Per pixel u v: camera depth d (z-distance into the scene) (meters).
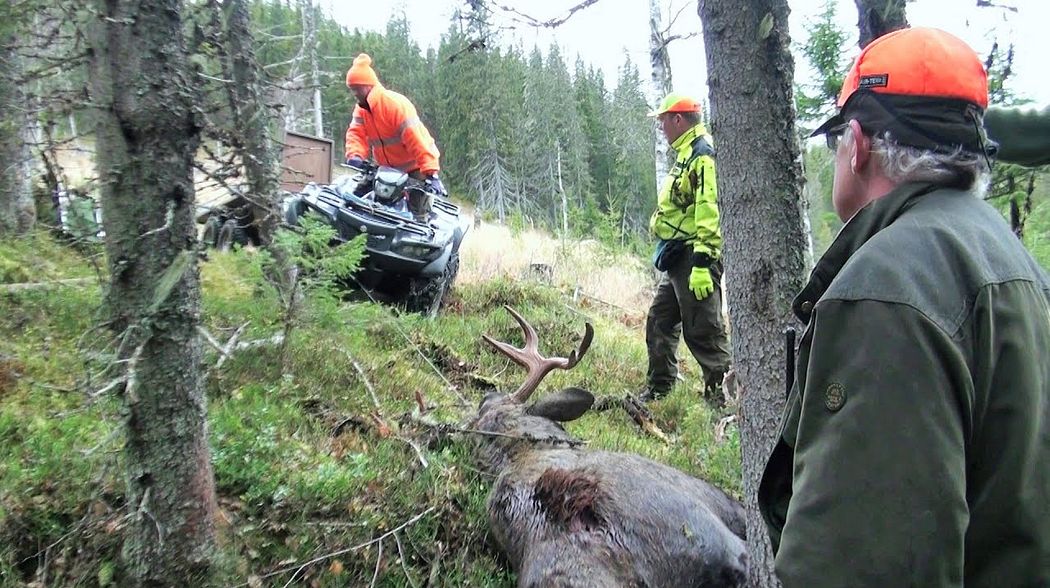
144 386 2.78
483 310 9.13
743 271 2.89
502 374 7.01
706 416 6.10
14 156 3.25
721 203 2.96
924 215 1.60
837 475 1.44
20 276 4.85
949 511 1.37
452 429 4.96
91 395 2.78
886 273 1.49
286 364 5.22
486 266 11.59
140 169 2.67
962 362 1.42
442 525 4.04
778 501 1.78
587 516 3.54
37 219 4.95
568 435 5.05
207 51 3.15
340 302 5.82
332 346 5.71
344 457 4.38
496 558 3.96
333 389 5.29
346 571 3.50
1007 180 3.51
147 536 2.89
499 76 39.22
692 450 5.55
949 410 1.41
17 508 3.25
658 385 6.93
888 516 1.38
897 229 1.58
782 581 1.48
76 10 2.81
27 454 3.56
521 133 42.19
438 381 6.35
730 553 3.48
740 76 2.81
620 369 7.83
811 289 1.77
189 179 2.78
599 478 3.73
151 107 2.63
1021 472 1.45
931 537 1.37
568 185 42.88
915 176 1.67
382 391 5.60
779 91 2.81
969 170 1.66
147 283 2.73
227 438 3.98
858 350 1.47
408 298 7.82
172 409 2.84
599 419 6.25
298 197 7.47
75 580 3.09
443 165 41.53
